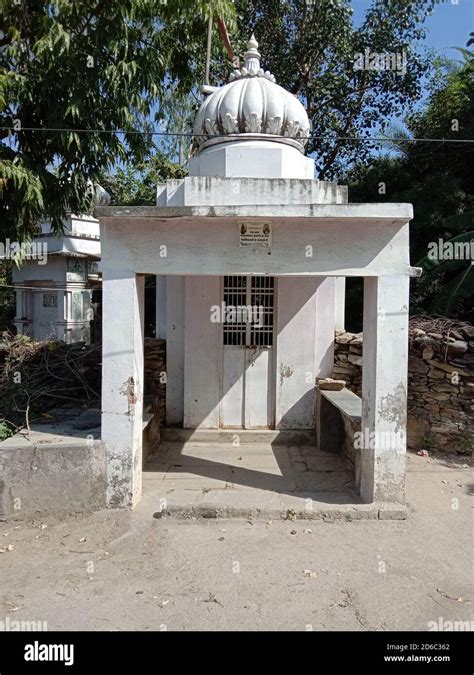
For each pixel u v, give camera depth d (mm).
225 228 4754
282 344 7238
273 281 7273
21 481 4789
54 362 7598
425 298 10594
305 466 6238
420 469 6277
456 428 6832
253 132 6266
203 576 3854
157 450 6832
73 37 6785
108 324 4844
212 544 4344
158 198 6723
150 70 7035
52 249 12117
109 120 7148
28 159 6793
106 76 6742
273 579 3814
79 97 6660
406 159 12445
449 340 6820
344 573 3906
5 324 14727
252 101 6203
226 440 7203
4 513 4750
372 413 4910
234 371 7320
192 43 8359
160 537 4449
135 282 4824
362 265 4742
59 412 6504
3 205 7027
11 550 4242
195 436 7211
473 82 11195
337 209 4531
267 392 7328
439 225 10336
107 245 4793
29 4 6809
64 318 12445
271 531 4586
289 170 6266
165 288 7777
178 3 6621
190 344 7230
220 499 5059
